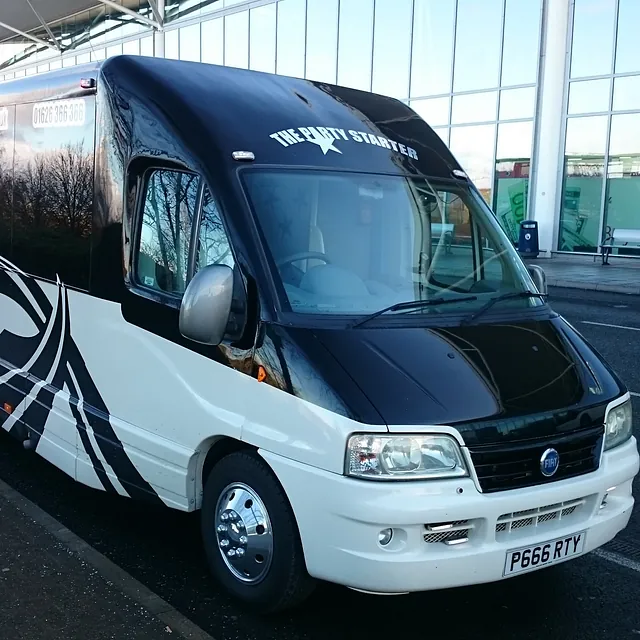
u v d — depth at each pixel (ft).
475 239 16.74
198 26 100.73
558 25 74.49
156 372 14.98
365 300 14.23
